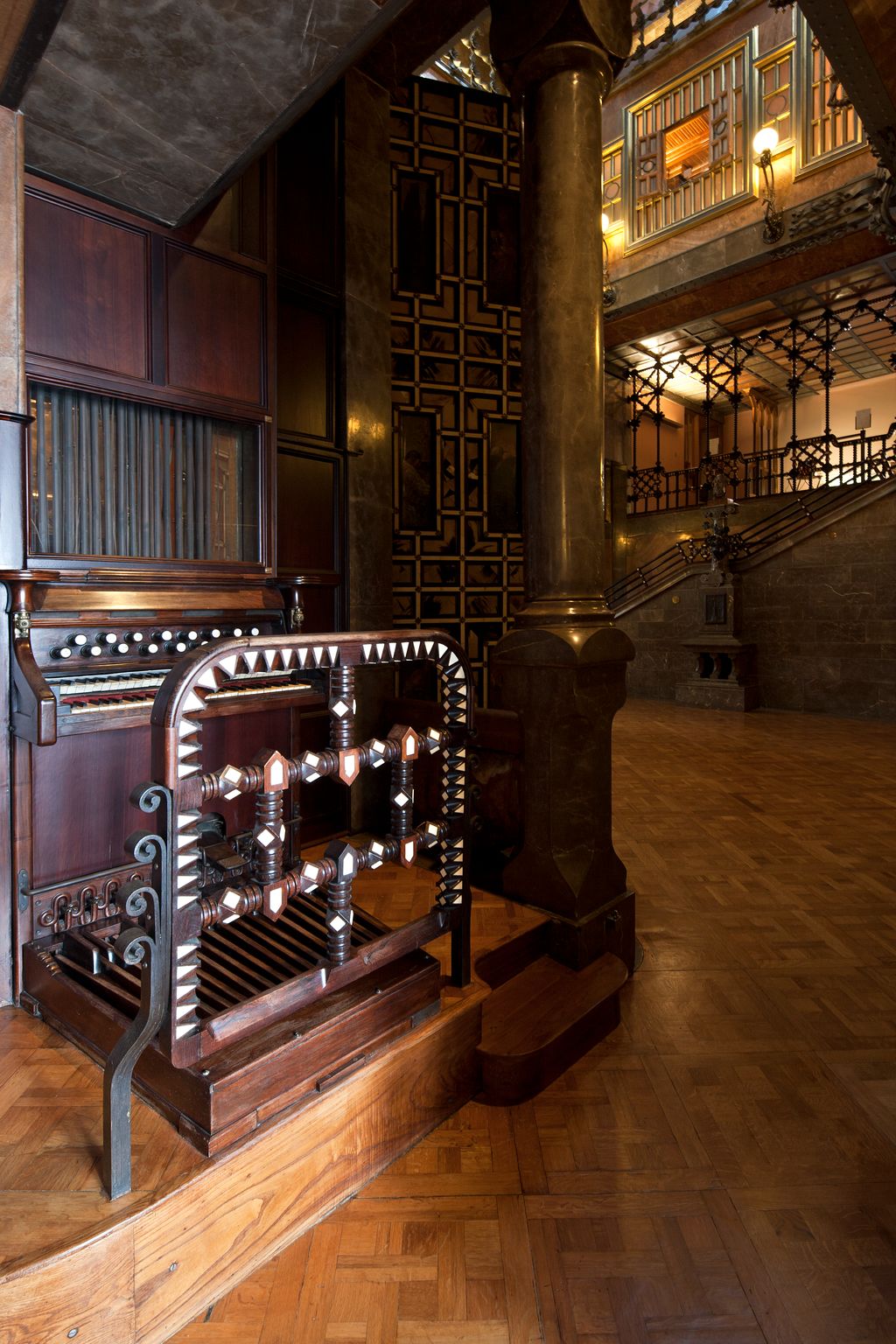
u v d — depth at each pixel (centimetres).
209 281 289
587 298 267
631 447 1591
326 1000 180
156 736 138
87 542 269
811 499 1228
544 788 275
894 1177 180
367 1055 179
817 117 1086
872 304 1246
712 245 1199
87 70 198
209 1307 144
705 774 635
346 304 391
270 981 196
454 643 199
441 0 372
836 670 1023
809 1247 159
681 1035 244
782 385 1706
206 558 305
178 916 141
